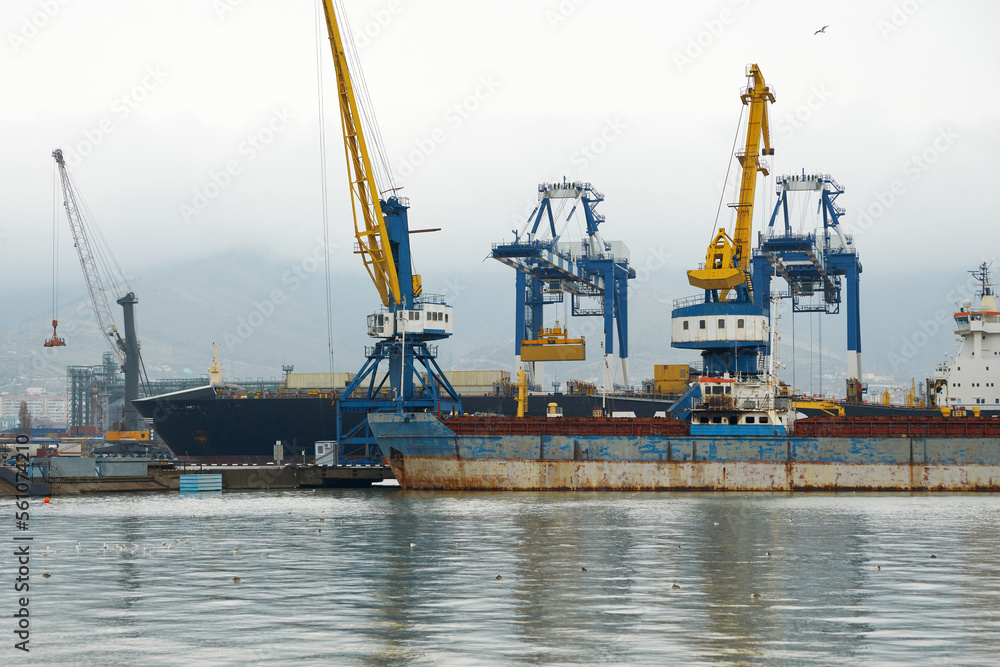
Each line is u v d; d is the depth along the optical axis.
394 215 134.00
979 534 69.62
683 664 33.47
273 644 36.34
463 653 35.00
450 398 139.75
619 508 91.50
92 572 53.22
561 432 114.69
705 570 53.44
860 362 191.88
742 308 125.06
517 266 168.88
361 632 38.19
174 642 36.69
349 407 132.12
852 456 112.50
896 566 54.78
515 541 66.62
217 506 98.94
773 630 38.34
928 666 33.12
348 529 74.94
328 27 130.00
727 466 112.81
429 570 53.69
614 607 42.88
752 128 141.62
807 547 62.91
